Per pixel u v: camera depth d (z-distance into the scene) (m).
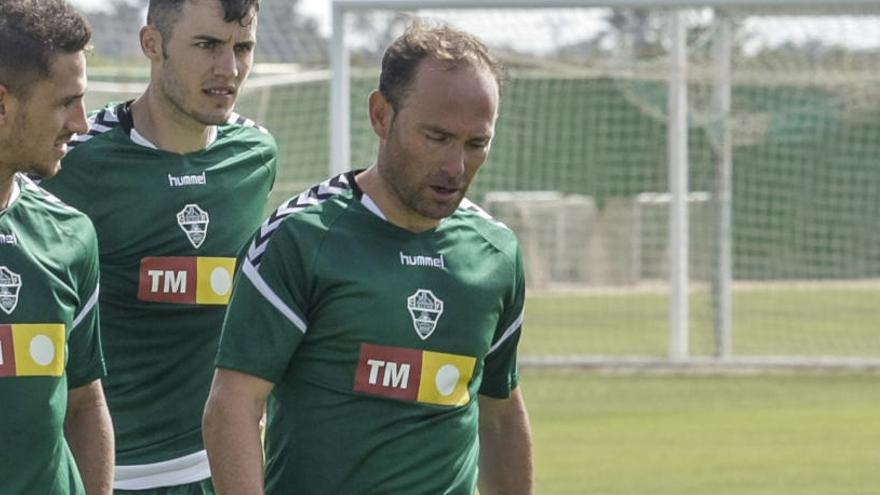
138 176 15.30
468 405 11.42
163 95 15.22
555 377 45.28
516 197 57.47
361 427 10.98
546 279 60.34
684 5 41.47
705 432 34.78
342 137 38.38
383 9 39.25
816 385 43.19
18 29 10.27
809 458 30.97
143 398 15.34
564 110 52.75
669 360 45.00
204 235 15.47
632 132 52.84
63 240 11.17
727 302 46.59
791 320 54.44
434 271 11.17
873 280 52.50
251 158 16.03
